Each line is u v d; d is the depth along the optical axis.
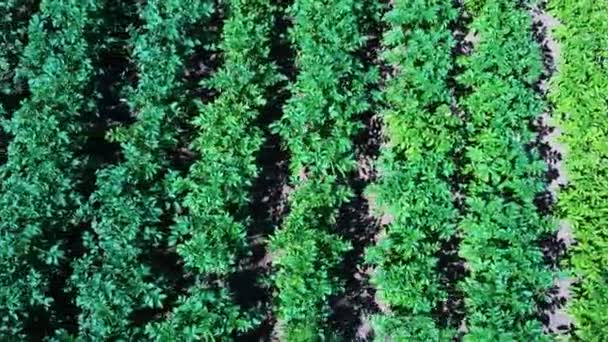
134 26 17.64
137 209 14.65
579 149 16.73
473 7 18.38
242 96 16.25
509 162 15.91
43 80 15.61
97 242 14.80
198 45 17.69
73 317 14.74
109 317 13.76
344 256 16.17
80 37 16.20
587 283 15.24
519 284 14.77
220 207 15.13
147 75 16.06
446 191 15.60
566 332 15.52
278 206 16.67
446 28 17.92
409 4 17.59
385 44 17.88
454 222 16.09
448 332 14.40
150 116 15.67
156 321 14.89
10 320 13.60
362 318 15.72
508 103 16.58
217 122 15.86
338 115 16.11
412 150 16.05
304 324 14.34
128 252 14.35
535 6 18.94
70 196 14.88
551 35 18.81
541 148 17.53
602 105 17.00
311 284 14.55
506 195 16.12
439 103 16.84
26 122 15.12
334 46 16.77
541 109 16.81
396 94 16.64
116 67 17.61
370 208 16.72
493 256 15.06
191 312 14.09
